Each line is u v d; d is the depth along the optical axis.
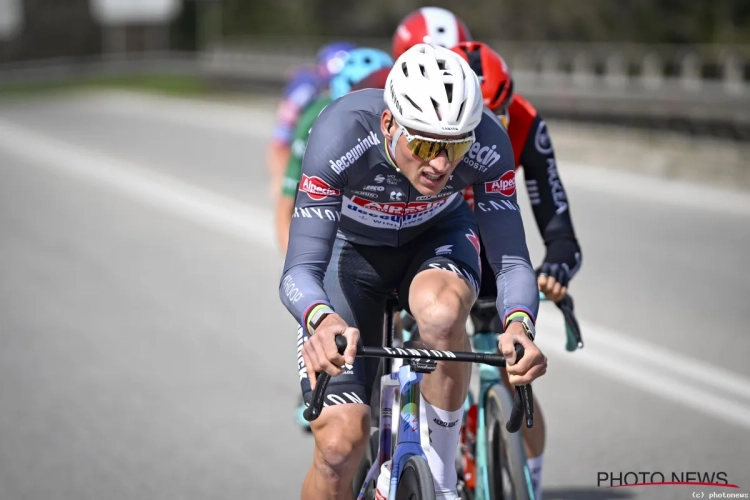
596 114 30.67
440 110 4.64
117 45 87.31
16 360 10.71
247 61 62.81
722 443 8.23
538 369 4.56
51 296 13.45
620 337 11.09
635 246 15.84
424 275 5.27
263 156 28.44
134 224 18.50
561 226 6.39
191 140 32.91
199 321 12.28
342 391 5.16
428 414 5.20
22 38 84.94
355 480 5.77
